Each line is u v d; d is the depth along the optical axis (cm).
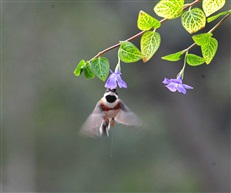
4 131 1852
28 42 1767
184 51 430
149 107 1775
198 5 1142
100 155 1811
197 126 1792
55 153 1848
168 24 1577
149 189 1770
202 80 1753
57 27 1730
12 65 1797
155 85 1756
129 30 1662
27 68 1789
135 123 482
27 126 1839
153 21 414
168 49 1661
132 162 1792
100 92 1741
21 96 1822
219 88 1753
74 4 1708
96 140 1798
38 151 1847
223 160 1809
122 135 1780
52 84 1777
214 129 1800
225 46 1694
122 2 1650
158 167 1792
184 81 1762
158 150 1795
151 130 1780
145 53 423
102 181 1806
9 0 1766
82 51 1698
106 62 422
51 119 1812
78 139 1809
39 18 1745
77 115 1772
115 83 407
